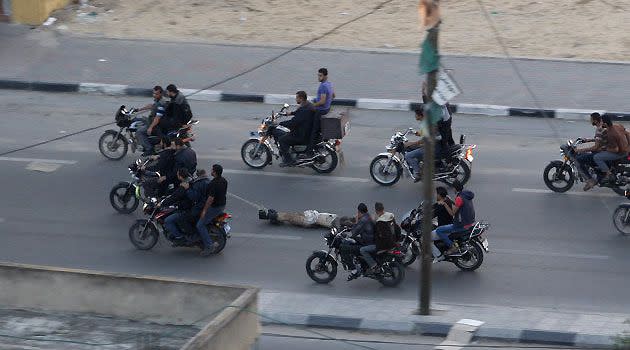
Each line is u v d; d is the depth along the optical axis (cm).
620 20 10025
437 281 5841
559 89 8638
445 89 5172
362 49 9412
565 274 5891
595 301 5578
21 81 8806
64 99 8650
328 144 7225
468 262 5953
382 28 9888
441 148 6894
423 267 5331
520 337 5150
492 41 9594
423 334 5231
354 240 5731
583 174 6812
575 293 5672
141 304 3809
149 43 9569
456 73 8912
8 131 8000
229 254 6159
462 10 10325
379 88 8681
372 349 5034
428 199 5262
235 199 6869
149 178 6544
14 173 7294
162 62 9181
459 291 5709
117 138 7488
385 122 8188
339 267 6062
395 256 5716
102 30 9844
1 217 6650
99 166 7419
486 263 6028
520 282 5803
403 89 8669
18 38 9644
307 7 10356
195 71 9012
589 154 6775
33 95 8731
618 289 5716
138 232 6200
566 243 6253
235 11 10262
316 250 6188
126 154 7644
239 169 7350
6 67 9088
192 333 3694
